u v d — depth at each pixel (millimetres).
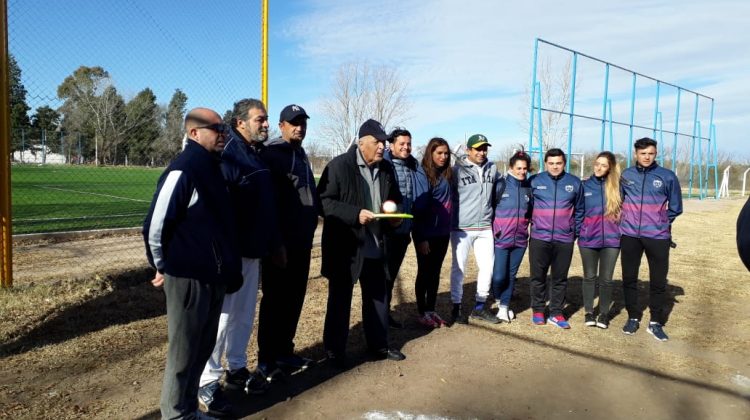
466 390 3553
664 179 4660
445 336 4680
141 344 4148
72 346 4027
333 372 3791
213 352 3117
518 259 5125
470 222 4934
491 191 4945
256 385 3369
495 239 5059
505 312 5168
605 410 3318
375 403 3314
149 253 2549
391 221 3854
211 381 3113
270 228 3180
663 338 4699
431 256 4848
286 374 3729
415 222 4754
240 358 3373
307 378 3676
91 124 21078
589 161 21734
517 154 5008
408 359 4094
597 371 3955
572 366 4043
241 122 3201
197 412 2900
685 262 8500
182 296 2592
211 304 2727
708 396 3557
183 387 2703
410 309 5516
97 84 19312
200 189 2611
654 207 4684
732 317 5453
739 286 6852
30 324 4328
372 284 3945
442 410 3250
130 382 3473
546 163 4957
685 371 3994
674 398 3516
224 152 3047
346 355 4145
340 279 3783
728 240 11195
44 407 3068
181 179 2541
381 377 3725
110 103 19625
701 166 23406
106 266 6484
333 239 3770
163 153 16375
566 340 4656
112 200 16172
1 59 4914
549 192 4883
